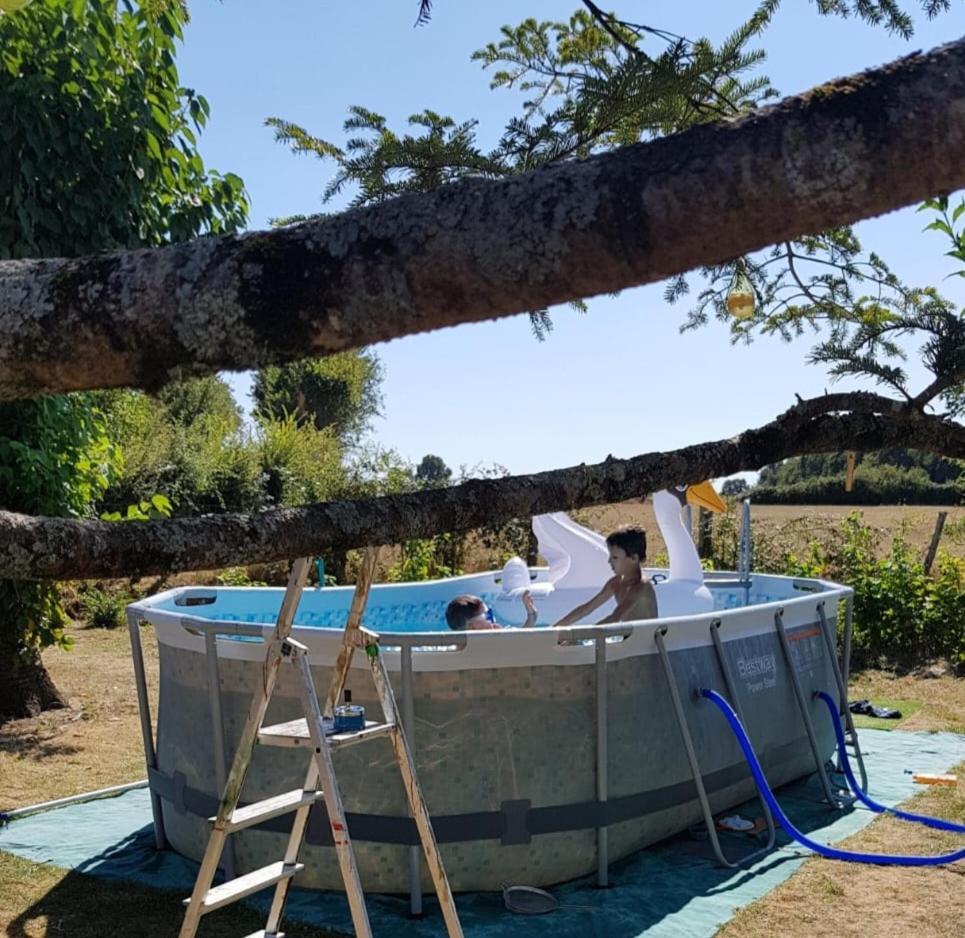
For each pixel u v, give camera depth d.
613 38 1.93
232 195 7.56
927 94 0.79
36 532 1.06
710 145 0.83
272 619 7.32
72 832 5.67
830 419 1.66
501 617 7.91
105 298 0.94
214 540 1.20
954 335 1.74
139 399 10.88
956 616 10.22
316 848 4.76
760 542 12.32
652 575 8.45
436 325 0.90
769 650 6.18
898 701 8.97
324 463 18.59
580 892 4.81
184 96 7.17
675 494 7.51
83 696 8.87
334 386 30.69
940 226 1.88
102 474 8.52
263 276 0.90
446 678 4.69
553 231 0.85
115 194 6.79
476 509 1.43
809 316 2.37
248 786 4.83
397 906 4.64
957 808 6.06
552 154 1.88
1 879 4.99
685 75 1.78
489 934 4.36
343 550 1.33
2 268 0.99
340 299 0.90
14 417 7.48
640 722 5.11
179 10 3.67
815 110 0.81
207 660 4.94
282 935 4.02
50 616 8.12
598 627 4.84
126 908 4.68
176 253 0.95
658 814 5.29
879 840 5.51
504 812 4.74
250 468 17.80
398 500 1.39
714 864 5.14
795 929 4.41
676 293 2.47
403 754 3.72
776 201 0.81
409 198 0.91
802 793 6.33
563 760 4.84
